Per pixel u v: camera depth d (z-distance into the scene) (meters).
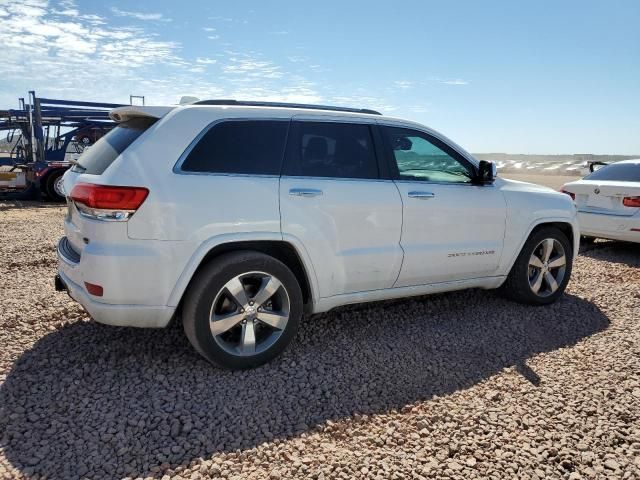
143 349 3.84
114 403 3.10
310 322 4.50
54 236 8.46
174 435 2.82
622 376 3.61
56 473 2.47
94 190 3.15
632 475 2.58
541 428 2.96
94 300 3.26
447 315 4.79
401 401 3.25
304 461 2.62
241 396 3.24
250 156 3.60
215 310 3.47
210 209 3.35
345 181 3.91
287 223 3.60
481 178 4.66
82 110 15.87
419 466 2.60
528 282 5.02
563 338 4.32
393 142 4.26
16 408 2.99
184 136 3.41
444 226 4.36
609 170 8.54
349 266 3.91
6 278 5.62
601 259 7.60
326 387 3.39
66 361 3.59
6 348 3.76
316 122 3.91
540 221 4.97
